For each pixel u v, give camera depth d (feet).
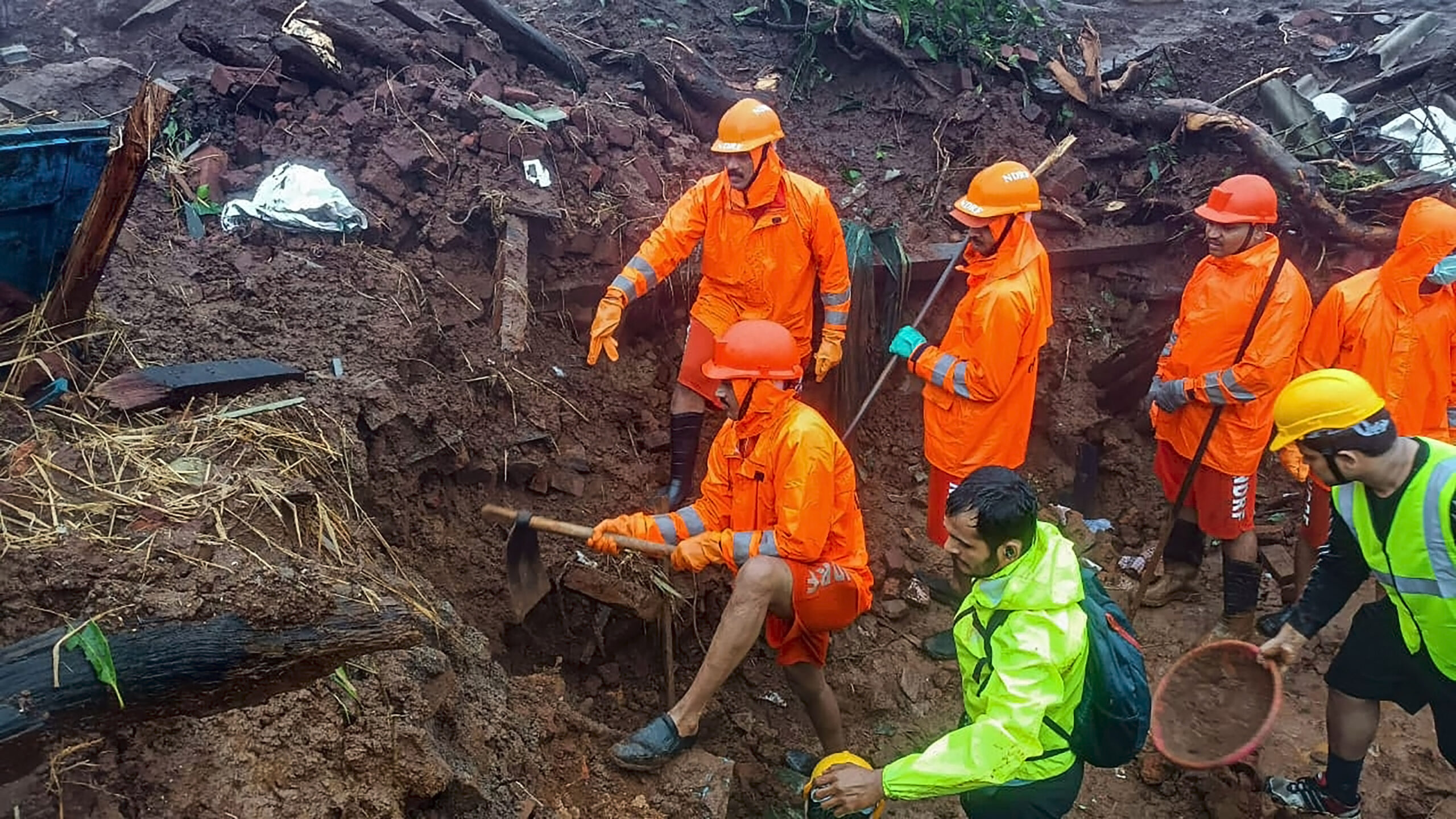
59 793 7.45
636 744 11.76
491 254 17.48
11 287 11.80
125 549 8.74
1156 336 19.17
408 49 19.76
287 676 8.36
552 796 10.93
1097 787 14.43
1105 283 21.34
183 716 8.05
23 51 21.74
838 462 11.59
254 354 13.41
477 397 15.42
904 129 22.50
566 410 16.66
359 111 18.06
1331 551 11.07
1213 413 14.69
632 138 19.47
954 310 19.93
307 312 14.56
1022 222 13.80
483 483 15.01
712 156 20.40
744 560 11.65
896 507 18.56
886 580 17.31
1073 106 22.75
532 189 17.71
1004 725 8.72
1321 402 9.83
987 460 14.57
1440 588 10.05
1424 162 21.99
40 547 8.61
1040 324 13.91
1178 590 17.72
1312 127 22.54
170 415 11.37
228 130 18.31
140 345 12.75
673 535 12.37
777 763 14.29
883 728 15.33
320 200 16.25
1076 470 20.17
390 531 13.25
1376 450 9.76
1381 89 24.57
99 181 11.87
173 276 14.58
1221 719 10.89
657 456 17.37
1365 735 12.26
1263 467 20.08
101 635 7.53
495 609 13.94
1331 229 20.01
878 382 16.31
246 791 8.01
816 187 14.78
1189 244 21.18
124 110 19.71
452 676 10.32
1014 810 9.75
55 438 10.32
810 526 11.23
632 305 18.10
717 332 15.28
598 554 14.87
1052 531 9.28
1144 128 22.61
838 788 9.32
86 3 23.72
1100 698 9.06
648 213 18.45
